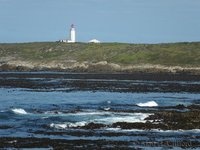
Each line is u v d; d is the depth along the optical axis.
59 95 123.94
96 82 184.00
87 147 52.22
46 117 77.06
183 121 72.19
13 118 76.25
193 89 150.12
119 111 87.50
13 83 175.50
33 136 58.91
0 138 56.44
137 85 167.25
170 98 117.81
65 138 58.06
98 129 65.44
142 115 81.69
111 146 53.09
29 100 109.12
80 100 109.94
